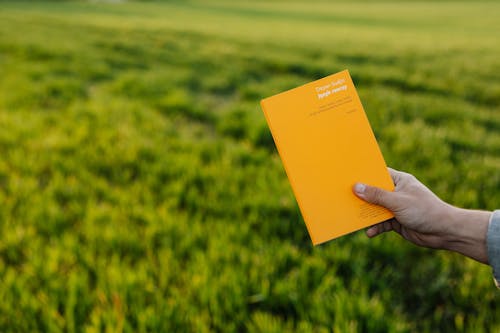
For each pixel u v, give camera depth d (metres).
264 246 2.41
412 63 9.10
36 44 8.50
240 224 2.64
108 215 2.67
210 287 2.04
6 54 7.86
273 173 3.35
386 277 2.27
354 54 10.00
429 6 38.28
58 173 3.13
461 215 1.35
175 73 6.96
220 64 8.04
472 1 42.31
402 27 22.05
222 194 3.01
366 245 2.48
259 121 4.29
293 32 16.42
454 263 2.37
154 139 3.88
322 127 1.42
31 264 2.19
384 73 7.44
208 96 6.23
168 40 11.30
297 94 1.42
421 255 2.47
